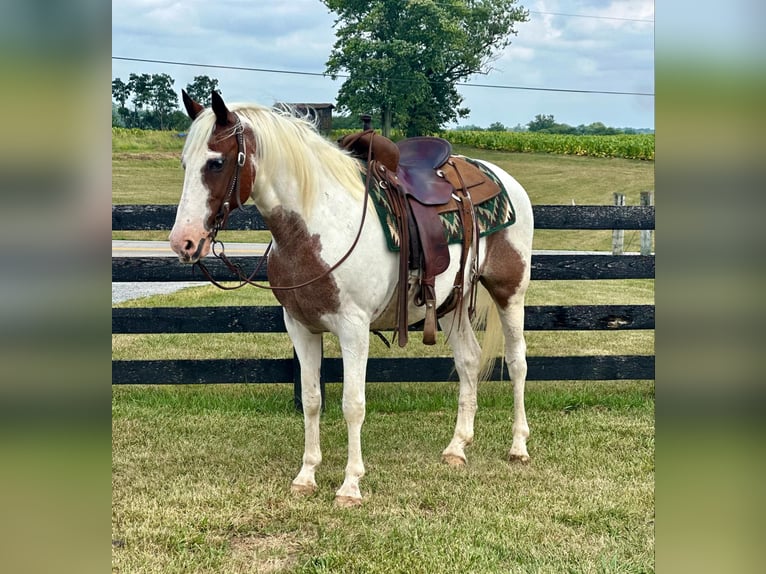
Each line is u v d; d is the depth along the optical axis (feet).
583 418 15.11
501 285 12.69
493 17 120.67
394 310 11.53
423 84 107.24
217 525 10.18
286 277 10.40
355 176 10.73
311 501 11.00
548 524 10.21
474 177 12.43
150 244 48.01
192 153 9.29
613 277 15.96
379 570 8.93
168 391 16.66
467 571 8.89
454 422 14.85
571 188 85.92
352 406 10.70
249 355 19.43
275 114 10.18
